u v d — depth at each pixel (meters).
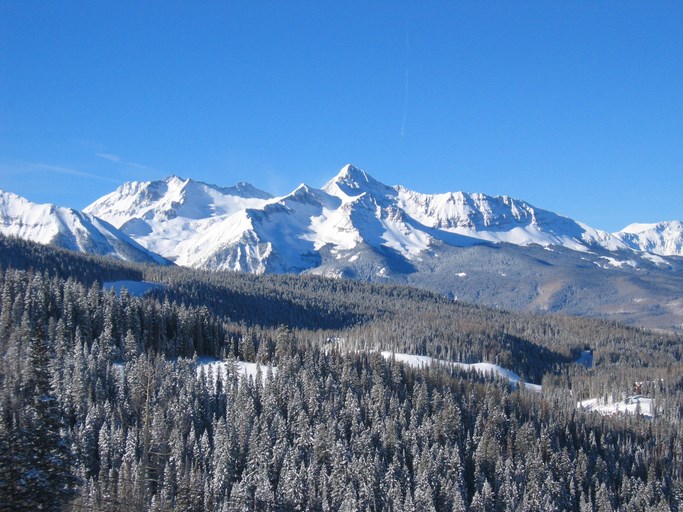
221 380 188.12
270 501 132.75
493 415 193.62
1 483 63.28
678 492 179.12
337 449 150.50
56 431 68.50
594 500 171.25
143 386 164.12
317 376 198.00
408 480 149.62
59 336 182.88
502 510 153.00
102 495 114.19
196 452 142.88
